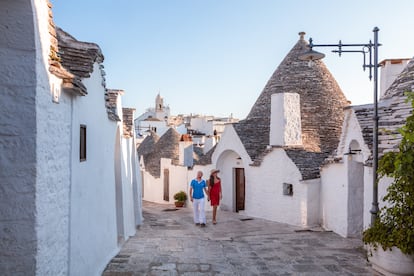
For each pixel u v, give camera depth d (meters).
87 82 5.50
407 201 5.64
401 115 7.88
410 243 5.54
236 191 16.61
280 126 13.02
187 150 22.67
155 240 9.24
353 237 9.63
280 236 9.89
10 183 3.45
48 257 3.84
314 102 15.05
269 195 13.34
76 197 4.94
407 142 5.61
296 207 12.05
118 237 9.04
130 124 12.30
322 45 7.44
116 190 9.20
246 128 15.77
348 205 9.62
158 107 63.16
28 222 3.49
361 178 9.65
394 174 5.73
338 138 14.33
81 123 5.21
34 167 3.51
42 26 3.69
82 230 5.25
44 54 3.72
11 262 3.45
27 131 3.48
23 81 3.48
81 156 5.33
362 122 8.86
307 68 15.95
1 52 3.44
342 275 6.18
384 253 5.94
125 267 6.45
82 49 5.63
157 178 25.91
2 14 3.43
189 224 12.38
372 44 7.12
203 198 12.08
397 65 11.48
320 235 10.04
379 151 7.64
